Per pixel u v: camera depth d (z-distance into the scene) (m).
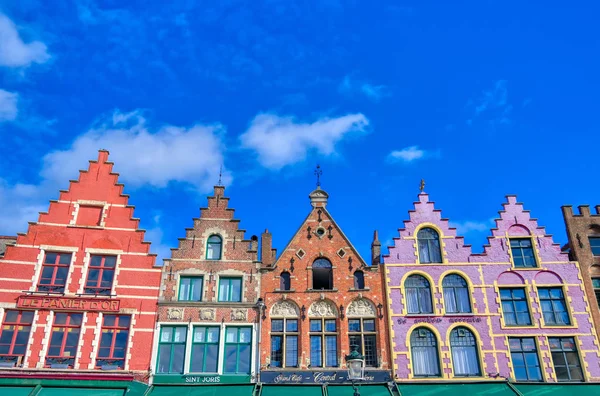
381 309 27.97
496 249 29.38
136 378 25.62
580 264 28.84
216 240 29.44
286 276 29.00
